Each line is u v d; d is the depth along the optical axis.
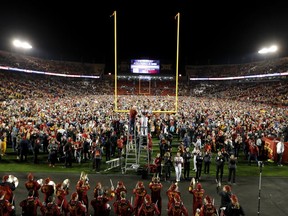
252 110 34.59
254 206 11.16
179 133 23.31
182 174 15.10
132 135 17.92
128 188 12.67
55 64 75.75
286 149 17.73
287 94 50.44
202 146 19.22
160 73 77.75
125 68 81.00
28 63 67.06
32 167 15.59
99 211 8.69
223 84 73.44
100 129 18.89
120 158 15.92
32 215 8.30
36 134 17.92
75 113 26.58
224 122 23.58
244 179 14.45
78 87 69.12
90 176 14.30
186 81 79.12
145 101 43.09
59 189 8.79
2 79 53.19
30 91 52.53
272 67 65.88
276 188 13.20
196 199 9.47
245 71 72.94
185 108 34.53
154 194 9.95
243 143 19.62
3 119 21.06
